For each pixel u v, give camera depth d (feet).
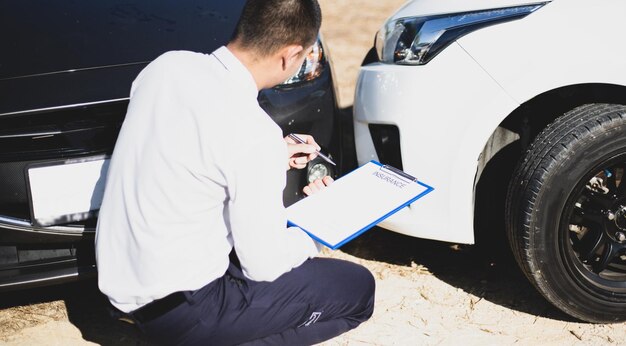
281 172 6.63
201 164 6.48
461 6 9.11
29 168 8.38
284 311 7.45
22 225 8.51
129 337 9.37
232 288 7.25
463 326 9.29
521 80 8.56
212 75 6.75
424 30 9.22
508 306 9.65
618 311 8.96
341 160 10.05
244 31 6.73
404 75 9.14
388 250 11.05
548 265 8.66
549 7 8.64
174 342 7.25
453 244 11.12
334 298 7.69
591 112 8.51
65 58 9.27
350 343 9.05
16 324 9.64
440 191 9.08
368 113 9.57
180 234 6.71
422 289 10.05
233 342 7.41
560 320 9.33
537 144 8.57
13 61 9.23
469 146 8.82
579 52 8.46
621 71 8.45
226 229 7.02
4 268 8.80
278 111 9.29
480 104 8.71
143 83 6.91
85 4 10.35
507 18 8.75
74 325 9.63
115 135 8.64
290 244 7.04
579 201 8.93
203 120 6.48
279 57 6.82
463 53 8.80
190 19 10.07
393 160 9.49
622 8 8.56
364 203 7.64
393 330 9.26
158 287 6.78
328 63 10.03
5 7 10.28
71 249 8.97
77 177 8.51
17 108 8.35
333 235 7.23
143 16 10.11
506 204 8.84
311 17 6.72
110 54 9.36
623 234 8.90
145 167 6.60
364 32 18.95
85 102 8.45
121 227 6.84
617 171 9.38
